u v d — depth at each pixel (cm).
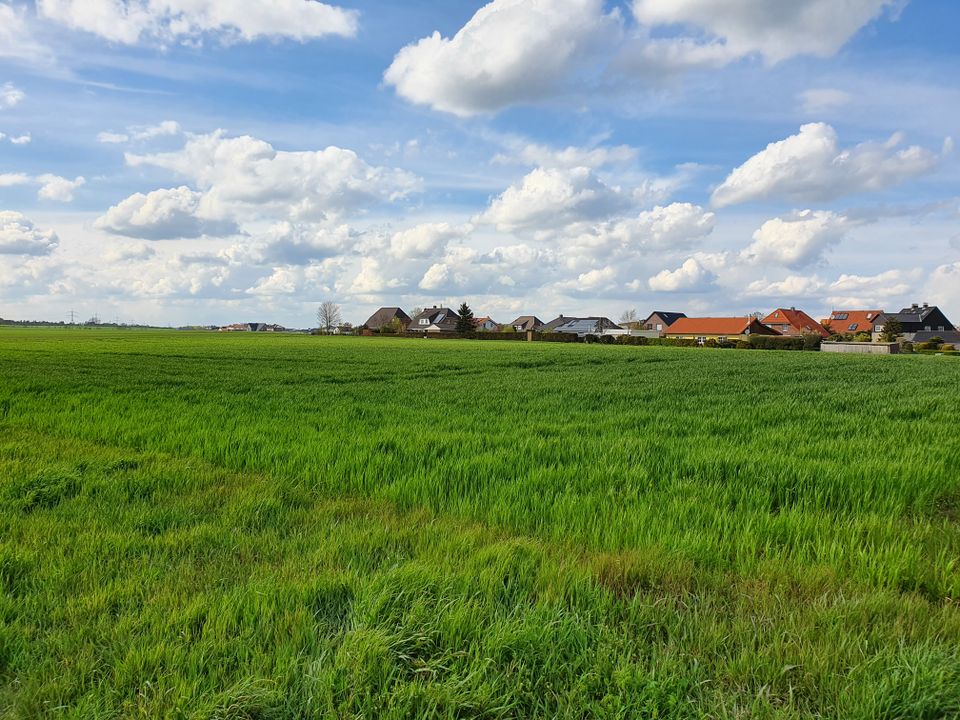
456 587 339
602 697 252
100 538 429
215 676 256
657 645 286
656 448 755
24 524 462
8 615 314
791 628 297
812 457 702
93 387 1568
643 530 443
